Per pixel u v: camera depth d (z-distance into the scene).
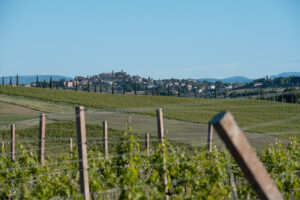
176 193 8.42
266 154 12.91
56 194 9.65
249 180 3.69
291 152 13.13
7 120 44.81
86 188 5.89
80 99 77.25
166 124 43.22
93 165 9.88
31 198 9.23
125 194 7.80
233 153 3.60
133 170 8.36
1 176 10.84
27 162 11.68
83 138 5.92
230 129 3.47
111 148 24.47
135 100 82.81
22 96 76.62
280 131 39.06
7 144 23.06
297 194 8.69
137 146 10.55
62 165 13.38
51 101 71.50
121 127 38.06
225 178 10.44
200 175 8.78
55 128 39.38
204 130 39.12
